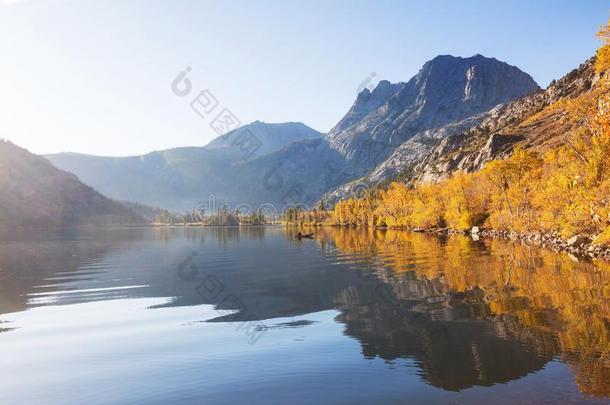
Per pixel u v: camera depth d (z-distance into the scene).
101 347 16.86
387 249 59.19
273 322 20.28
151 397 11.78
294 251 64.31
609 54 34.47
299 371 13.38
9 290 31.55
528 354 13.85
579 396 10.73
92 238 127.75
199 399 11.50
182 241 105.25
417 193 134.62
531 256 41.66
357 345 15.95
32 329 20.11
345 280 32.28
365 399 11.16
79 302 26.61
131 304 25.80
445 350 14.81
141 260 55.22
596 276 27.72
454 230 104.75
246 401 11.27
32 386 12.91
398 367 13.44
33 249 79.25
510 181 87.06
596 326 16.31
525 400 10.69
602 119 50.62
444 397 11.12
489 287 25.86
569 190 57.38
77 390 12.48
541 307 19.91
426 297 24.08
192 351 15.91
